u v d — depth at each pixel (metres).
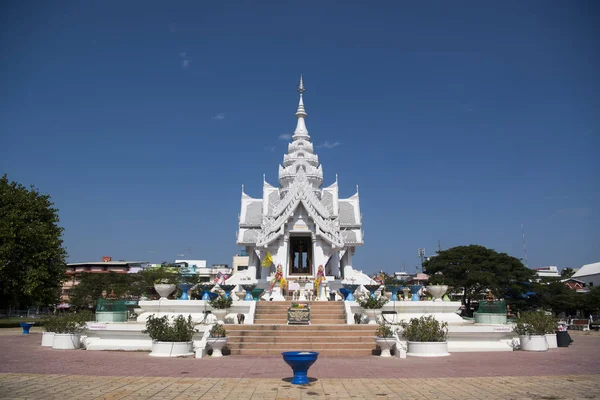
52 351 20.98
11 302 42.41
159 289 26.47
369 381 13.19
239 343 21.30
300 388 12.04
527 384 12.78
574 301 62.41
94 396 10.88
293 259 43.69
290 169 50.53
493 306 27.08
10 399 10.48
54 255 40.84
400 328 22.73
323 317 26.84
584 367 16.41
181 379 13.35
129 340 22.31
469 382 13.08
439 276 62.31
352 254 48.34
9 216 38.47
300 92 58.38
